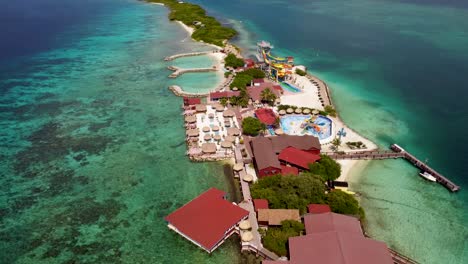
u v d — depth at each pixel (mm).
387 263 42188
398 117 86500
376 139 76625
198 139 74938
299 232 49562
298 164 62844
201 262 47656
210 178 64000
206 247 47844
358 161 68125
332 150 70625
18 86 106750
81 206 57906
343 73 115188
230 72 112000
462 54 131625
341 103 93875
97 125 83062
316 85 103688
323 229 47375
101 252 49438
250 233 49156
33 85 107438
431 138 77438
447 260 47531
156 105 92688
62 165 68500
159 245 50375
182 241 50969
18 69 121500
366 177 63750
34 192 61219
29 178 64812
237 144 72625
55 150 73438
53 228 53656
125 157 70688
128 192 61000
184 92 98812
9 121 85312
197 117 84312
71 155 71625
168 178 64250
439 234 51719
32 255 49062
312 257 42812
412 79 109562
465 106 92000
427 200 58562
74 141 76562
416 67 119625
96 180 64062
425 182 62844
